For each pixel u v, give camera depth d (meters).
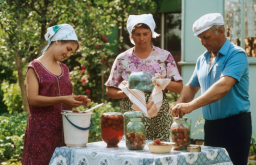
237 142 2.87
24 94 8.27
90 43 8.31
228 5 5.93
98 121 6.02
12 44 7.32
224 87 2.72
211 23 2.82
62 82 2.96
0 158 5.42
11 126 6.01
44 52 2.97
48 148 2.85
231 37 5.98
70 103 2.74
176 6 9.73
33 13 7.60
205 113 3.03
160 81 3.01
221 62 2.86
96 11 7.73
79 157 2.50
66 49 2.89
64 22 7.59
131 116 2.55
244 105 2.88
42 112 2.86
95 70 9.48
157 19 10.08
